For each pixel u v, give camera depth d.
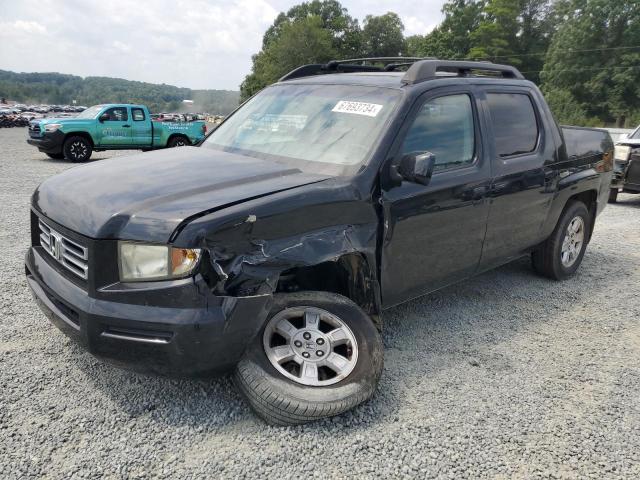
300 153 3.47
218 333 2.50
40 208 3.03
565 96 66.06
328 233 2.94
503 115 4.32
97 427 2.71
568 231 5.34
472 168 3.91
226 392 3.07
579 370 3.61
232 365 2.66
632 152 10.09
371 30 86.00
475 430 2.87
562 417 3.04
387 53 86.75
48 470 2.40
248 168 3.21
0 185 10.06
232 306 2.52
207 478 2.41
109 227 2.54
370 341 3.01
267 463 2.52
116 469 2.43
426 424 2.89
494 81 4.38
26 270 3.29
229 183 2.92
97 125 16.36
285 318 2.92
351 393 2.79
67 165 14.59
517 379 3.44
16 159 15.88
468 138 3.94
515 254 4.70
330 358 2.89
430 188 3.54
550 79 70.56
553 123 4.90
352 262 3.23
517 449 2.74
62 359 3.35
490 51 74.69
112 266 2.55
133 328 2.49
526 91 4.69
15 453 2.49
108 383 3.11
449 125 3.78
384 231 3.27
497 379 3.42
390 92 3.61
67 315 2.71
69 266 2.76
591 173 5.39
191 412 2.87
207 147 4.01
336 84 3.96
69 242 2.73
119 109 16.91
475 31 75.50
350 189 3.07
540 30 75.38
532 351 3.86
